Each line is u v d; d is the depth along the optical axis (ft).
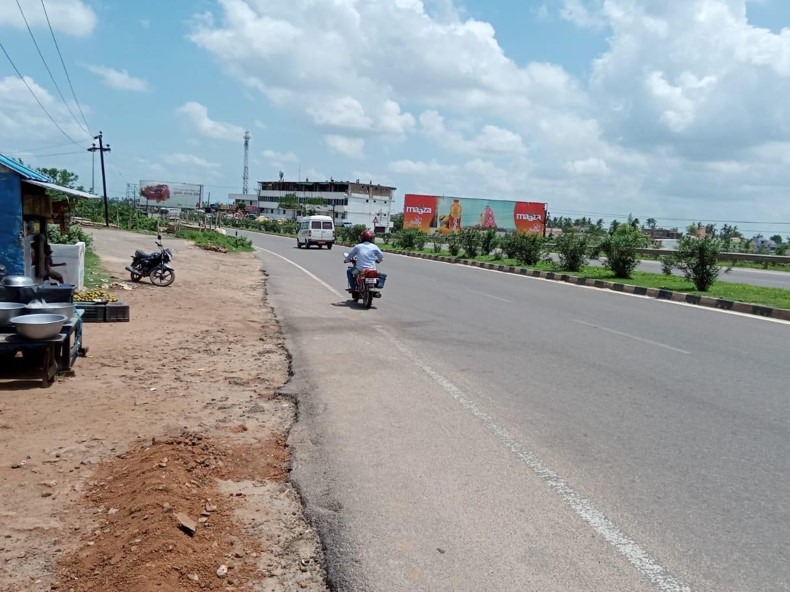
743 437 18.30
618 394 22.75
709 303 51.75
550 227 205.05
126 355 26.76
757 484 14.97
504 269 90.84
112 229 134.92
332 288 57.52
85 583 10.46
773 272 98.32
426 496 13.91
